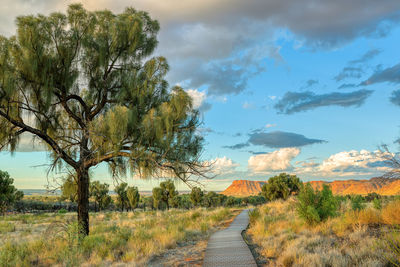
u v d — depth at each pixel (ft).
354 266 16.67
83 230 31.76
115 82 35.83
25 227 55.93
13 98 28.55
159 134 28.17
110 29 31.42
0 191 103.60
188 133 32.09
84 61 33.04
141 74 34.19
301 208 34.53
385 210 27.76
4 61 26.55
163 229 39.65
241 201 254.27
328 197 33.81
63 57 30.30
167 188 136.56
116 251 28.30
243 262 21.03
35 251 27.91
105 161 33.63
